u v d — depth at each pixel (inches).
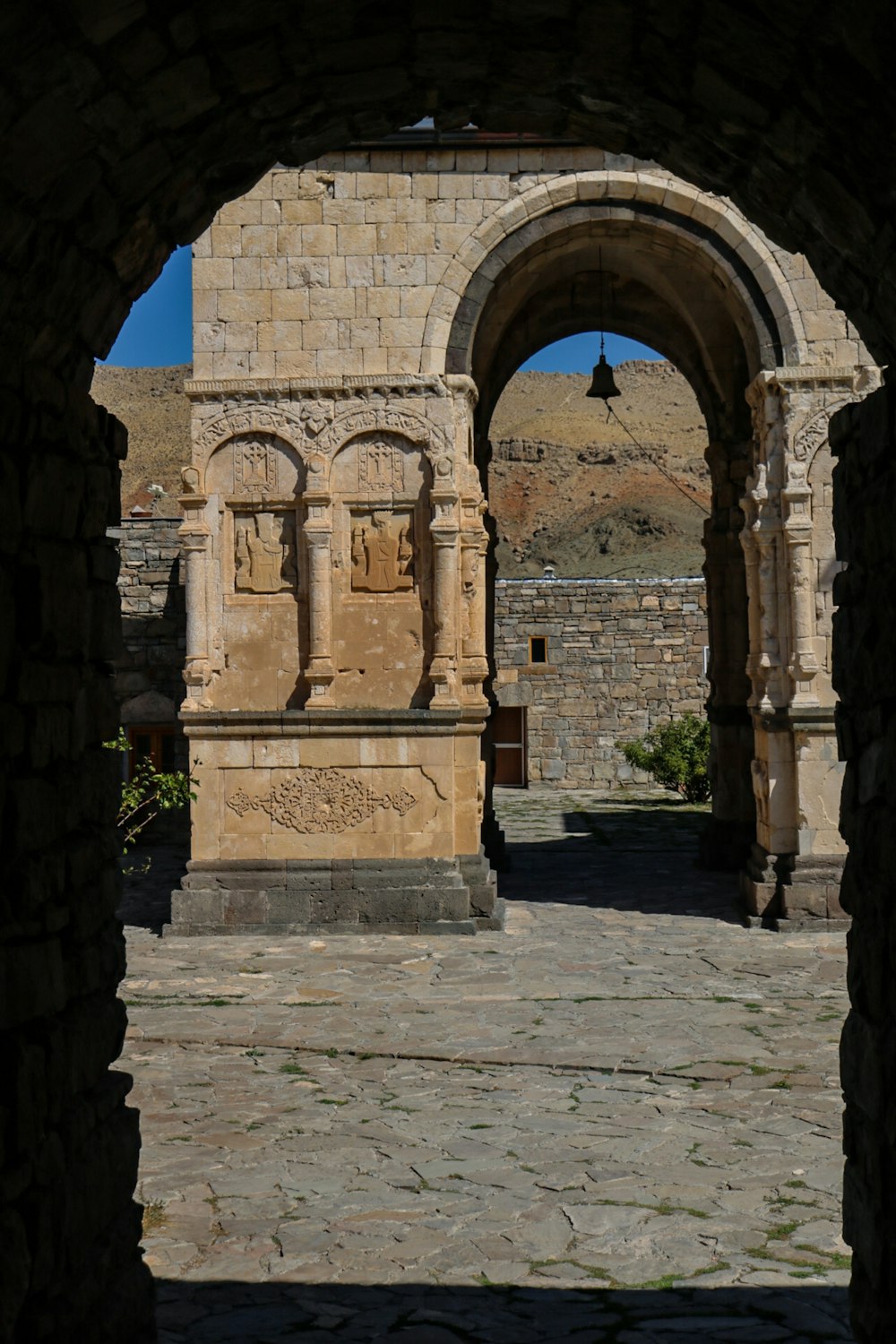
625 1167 308.5
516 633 1353.3
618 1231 273.6
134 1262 226.7
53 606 204.1
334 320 607.5
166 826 904.3
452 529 597.9
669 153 243.1
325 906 595.2
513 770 1362.0
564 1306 240.7
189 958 547.8
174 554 895.1
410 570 607.2
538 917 631.2
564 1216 281.4
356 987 490.6
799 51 178.2
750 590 618.5
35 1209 187.0
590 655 1348.4
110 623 234.1
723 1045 406.3
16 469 190.7
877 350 225.3
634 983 491.2
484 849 768.3
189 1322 236.4
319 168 606.9
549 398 4635.8
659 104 223.9
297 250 608.7
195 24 179.2
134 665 896.3
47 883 199.6
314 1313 239.8
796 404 592.4
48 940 199.5
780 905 591.5
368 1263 260.2
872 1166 203.5
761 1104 351.3
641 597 1343.5
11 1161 181.0
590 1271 255.6
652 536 3038.9
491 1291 248.1
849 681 219.6
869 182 190.9
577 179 601.3
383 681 605.6
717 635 770.8
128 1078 230.7
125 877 773.3
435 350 604.7
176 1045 416.5
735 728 764.0
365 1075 382.9
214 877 599.2
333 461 608.4
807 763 589.6
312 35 199.8
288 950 561.9
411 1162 313.1
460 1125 338.3
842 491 225.5
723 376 748.6
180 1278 254.8
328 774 600.7
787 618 598.9
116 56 172.6
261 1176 305.1
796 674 589.9
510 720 1363.2
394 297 606.9
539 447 3405.5
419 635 605.3
